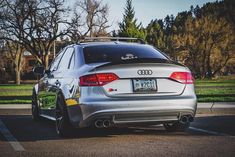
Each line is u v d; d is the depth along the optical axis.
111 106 6.17
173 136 6.98
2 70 78.75
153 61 6.47
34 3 44.56
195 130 7.72
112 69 6.30
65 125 6.79
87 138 6.84
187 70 6.75
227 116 10.53
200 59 63.19
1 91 28.64
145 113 6.26
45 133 7.65
